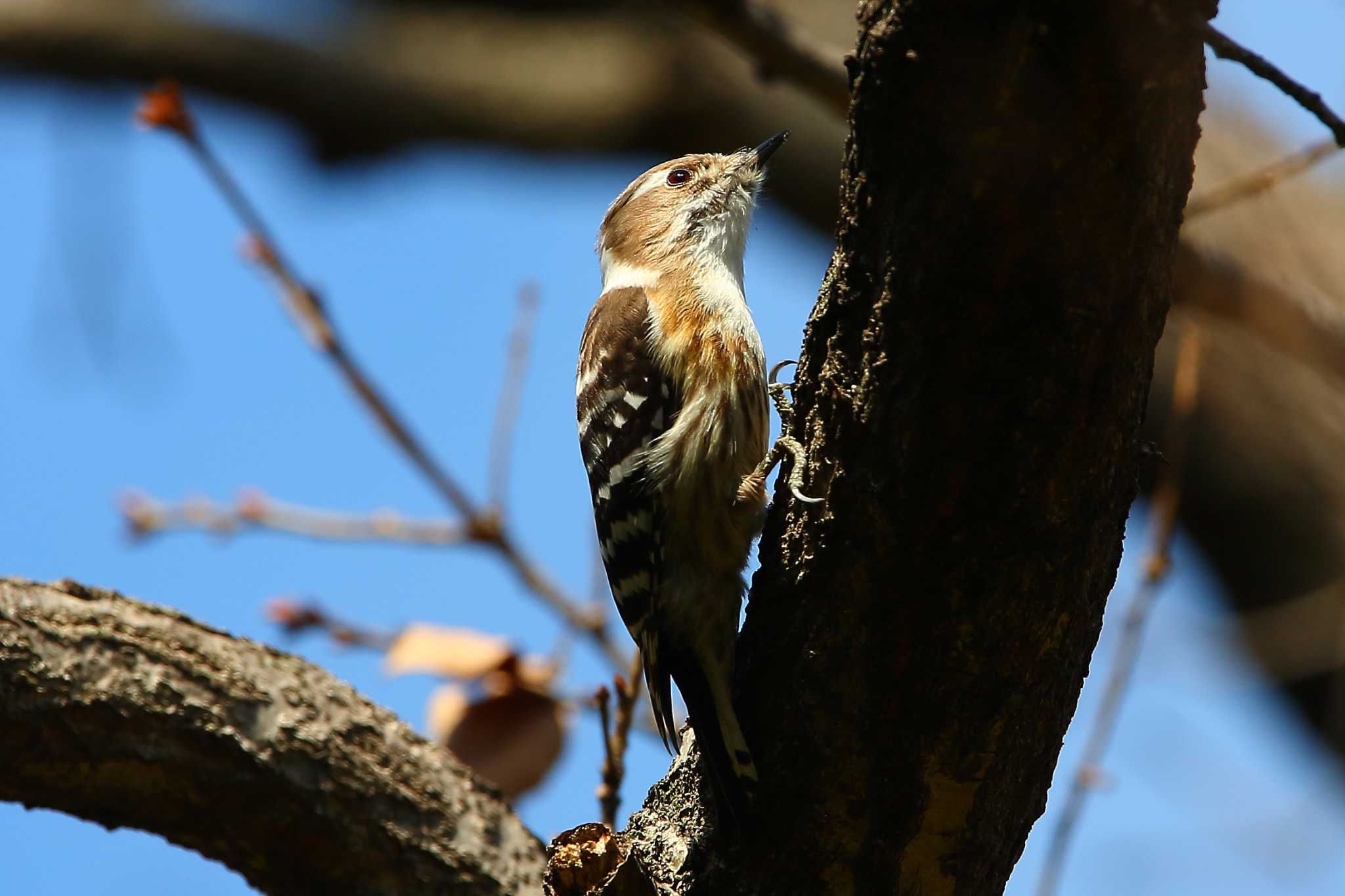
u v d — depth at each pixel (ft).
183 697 27.81
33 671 26.73
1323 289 53.93
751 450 33.01
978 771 23.36
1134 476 22.25
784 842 24.66
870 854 24.30
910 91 20.34
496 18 71.67
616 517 32.63
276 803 28.43
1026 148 19.75
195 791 28.02
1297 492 56.29
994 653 22.49
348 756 29.01
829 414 22.81
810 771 24.18
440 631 32.24
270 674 29.09
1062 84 19.39
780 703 24.40
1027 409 21.02
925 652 22.79
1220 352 56.59
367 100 70.85
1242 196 33.88
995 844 24.16
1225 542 57.67
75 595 28.07
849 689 23.53
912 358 21.48
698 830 26.03
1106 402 20.95
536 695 31.60
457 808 29.89
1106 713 31.58
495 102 70.03
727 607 31.30
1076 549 21.84
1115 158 19.65
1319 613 52.24
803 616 23.80
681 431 32.50
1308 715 57.36
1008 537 21.72
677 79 66.44
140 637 27.99
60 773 27.20
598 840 23.90
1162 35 18.86
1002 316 20.71
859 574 22.88
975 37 19.54
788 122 65.46
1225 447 57.00
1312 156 33.30
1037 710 23.06
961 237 20.53
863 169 21.52
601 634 36.17
